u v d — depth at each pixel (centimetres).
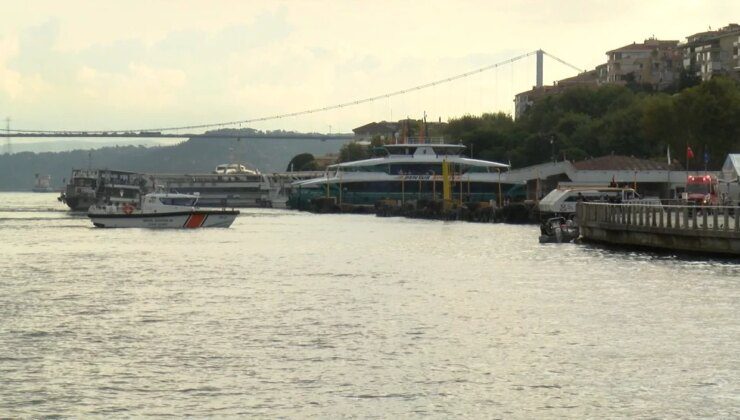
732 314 17225
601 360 13912
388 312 18062
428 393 12344
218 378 13050
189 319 17425
